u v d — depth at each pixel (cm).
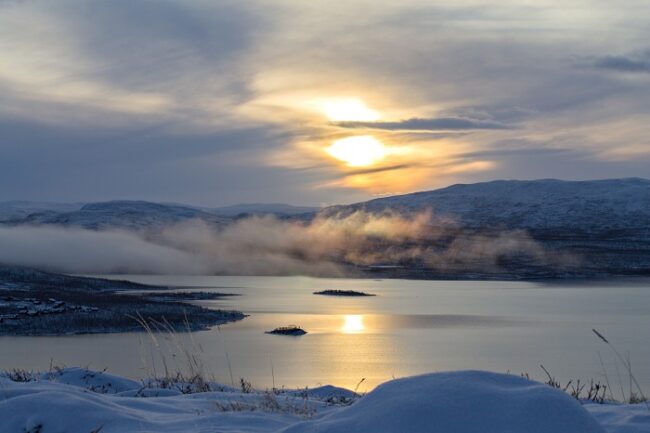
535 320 6238
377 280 15338
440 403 427
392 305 8088
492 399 430
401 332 5300
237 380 2417
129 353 3394
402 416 421
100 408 544
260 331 5194
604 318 6388
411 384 458
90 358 3148
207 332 5069
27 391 603
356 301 8812
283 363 3444
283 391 953
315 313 7000
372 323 6022
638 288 11594
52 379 935
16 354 3462
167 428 521
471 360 3697
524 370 3169
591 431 407
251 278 16338
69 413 526
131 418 534
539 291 10888
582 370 3108
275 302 8538
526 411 417
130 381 948
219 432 505
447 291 11012
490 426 413
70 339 4397
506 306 7894
